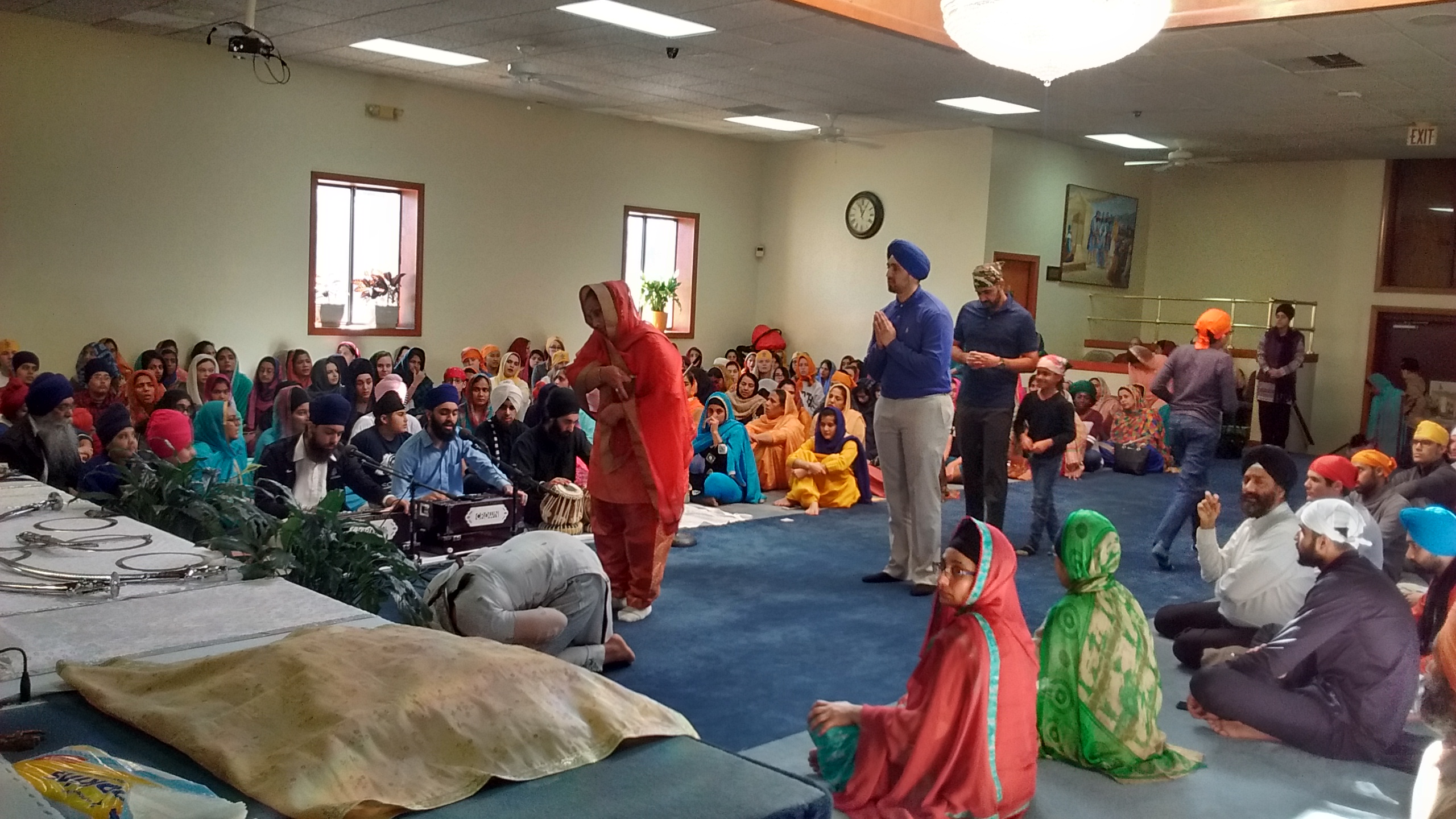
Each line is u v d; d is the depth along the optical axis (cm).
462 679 212
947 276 1298
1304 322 1398
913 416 557
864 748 307
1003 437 621
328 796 180
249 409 995
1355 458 520
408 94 1117
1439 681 299
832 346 1411
